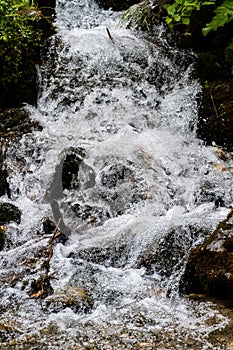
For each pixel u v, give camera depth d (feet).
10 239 11.94
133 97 17.08
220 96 16.17
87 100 16.76
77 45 17.90
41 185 13.60
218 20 16.02
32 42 17.24
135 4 22.24
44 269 10.11
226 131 15.62
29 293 9.26
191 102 16.81
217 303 8.63
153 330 7.80
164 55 18.15
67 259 10.52
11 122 15.34
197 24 18.06
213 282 8.80
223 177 14.19
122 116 16.49
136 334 7.68
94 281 9.66
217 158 14.99
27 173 14.02
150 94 17.35
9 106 16.52
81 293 9.12
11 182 13.69
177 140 15.56
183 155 14.88
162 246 10.54
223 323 7.95
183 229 10.77
